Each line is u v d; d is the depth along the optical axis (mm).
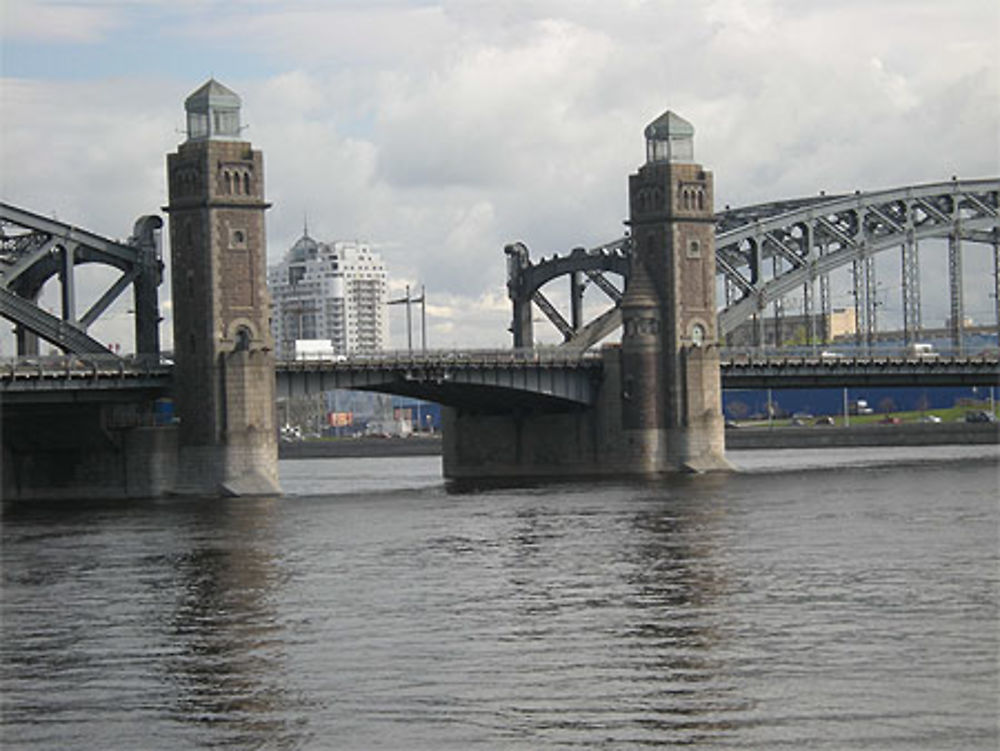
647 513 138375
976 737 59500
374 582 97688
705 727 61375
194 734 62094
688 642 76000
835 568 98750
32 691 69062
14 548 120312
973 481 173750
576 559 106312
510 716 63438
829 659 71500
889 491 160375
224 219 175625
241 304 176500
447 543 117812
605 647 75312
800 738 59844
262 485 175000
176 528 133750
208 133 176750
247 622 84062
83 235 175625
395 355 189000
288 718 63938
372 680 69625
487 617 83938
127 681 70562
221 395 175000
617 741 60000
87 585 98938
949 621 79562
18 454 180000
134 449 176500
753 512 137375
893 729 60625
